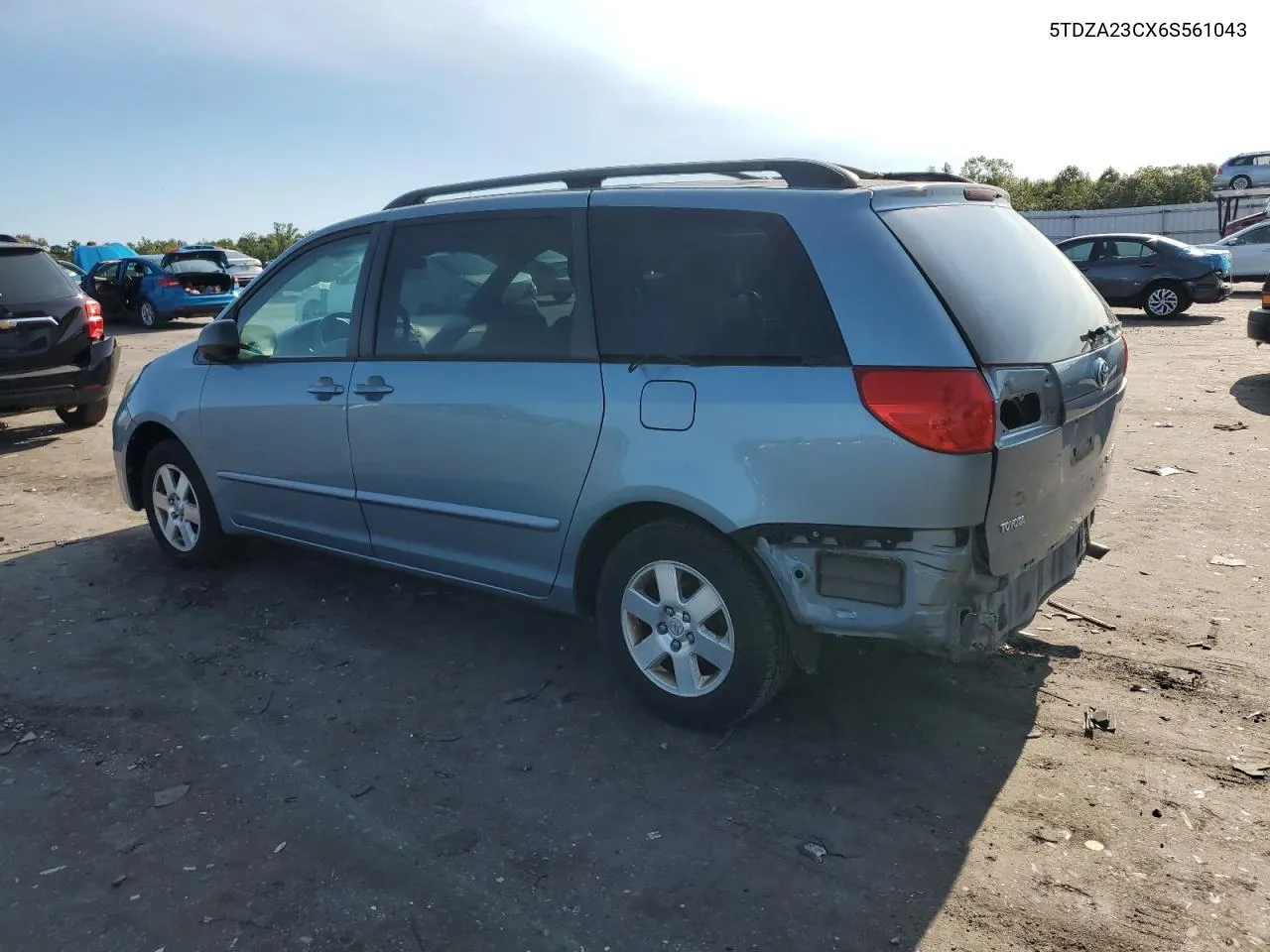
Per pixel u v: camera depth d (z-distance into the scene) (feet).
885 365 9.62
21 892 9.11
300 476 15.05
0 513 21.88
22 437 30.60
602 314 11.60
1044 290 11.35
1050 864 9.20
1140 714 11.82
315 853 9.62
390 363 13.60
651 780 10.75
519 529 12.46
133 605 16.15
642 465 11.02
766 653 10.81
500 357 12.43
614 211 11.76
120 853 9.67
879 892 8.89
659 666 11.89
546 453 11.88
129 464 18.25
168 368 17.35
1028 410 9.98
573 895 8.95
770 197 10.73
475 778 10.89
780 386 10.16
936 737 11.45
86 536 20.03
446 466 12.95
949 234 10.71
